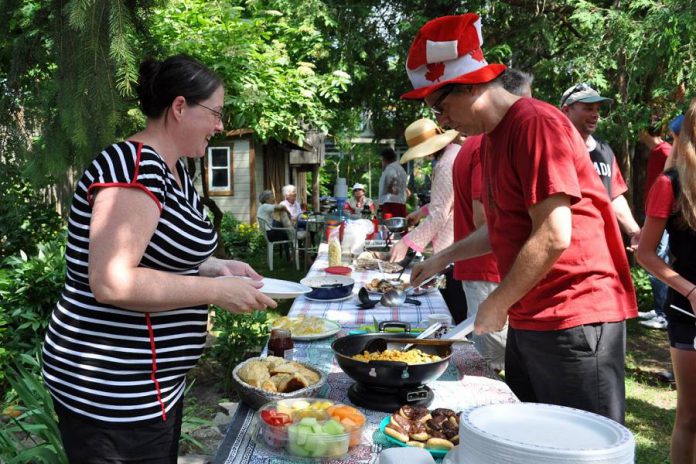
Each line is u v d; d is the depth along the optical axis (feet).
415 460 3.98
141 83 4.86
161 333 4.64
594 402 5.69
